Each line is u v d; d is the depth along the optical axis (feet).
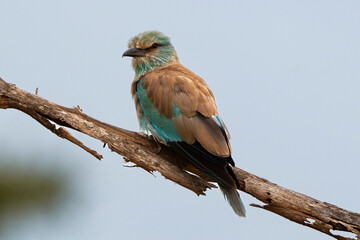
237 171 32.19
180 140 32.71
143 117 36.06
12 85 28.96
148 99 34.86
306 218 30.60
